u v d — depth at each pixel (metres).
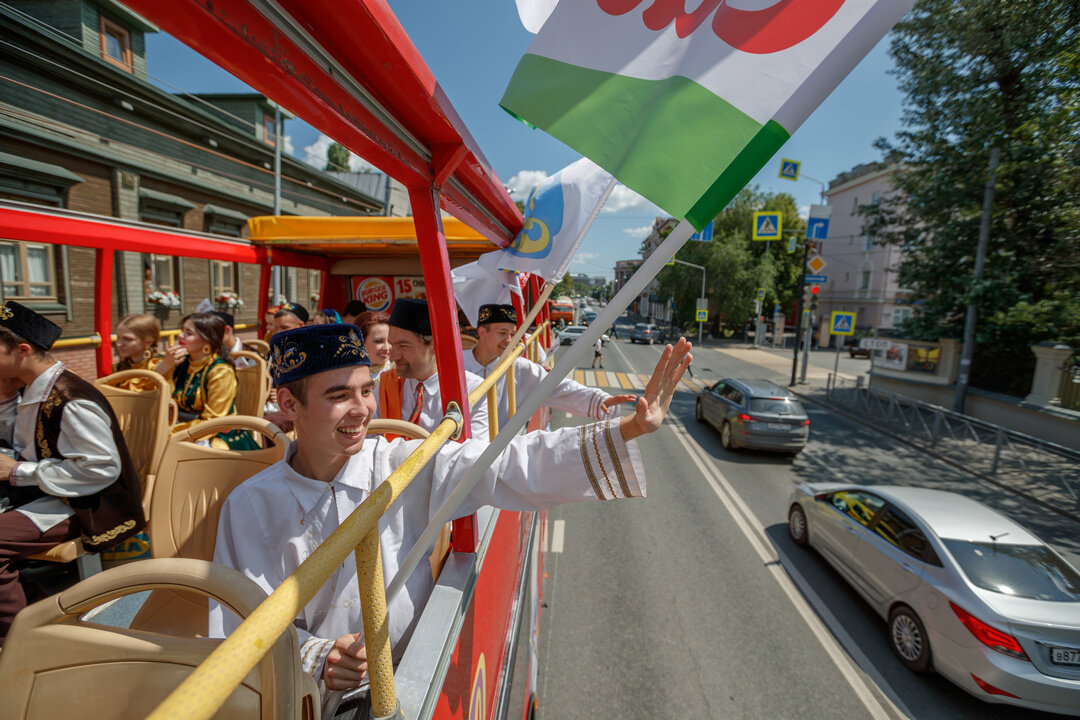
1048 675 3.65
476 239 4.95
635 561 5.91
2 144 7.39
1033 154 10.88
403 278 6.24
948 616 4.08
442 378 1.54
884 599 4.75
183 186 10.92
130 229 3.68
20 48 7.40
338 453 1.26
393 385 2.41
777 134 0.84
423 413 2.35
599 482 1.21
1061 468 9.77
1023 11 10.27
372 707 0.85
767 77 0.85
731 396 10.80
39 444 1.84
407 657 1.08
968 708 4.00
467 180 1.69
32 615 0.76
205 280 11.38
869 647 4.62
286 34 0.66
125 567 0.76
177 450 1.72
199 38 0.59
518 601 2.66
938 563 4.39
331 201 17.14
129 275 9.12
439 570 1.52
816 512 6.05
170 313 10.23
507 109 0.96
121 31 9.42
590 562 5.86
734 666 4.30
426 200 1.37
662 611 4.98
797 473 9.30
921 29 11.74
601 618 4.84
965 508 4.96
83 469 1.84
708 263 37.16
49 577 2.25
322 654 1.12
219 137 11.66
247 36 0.60
